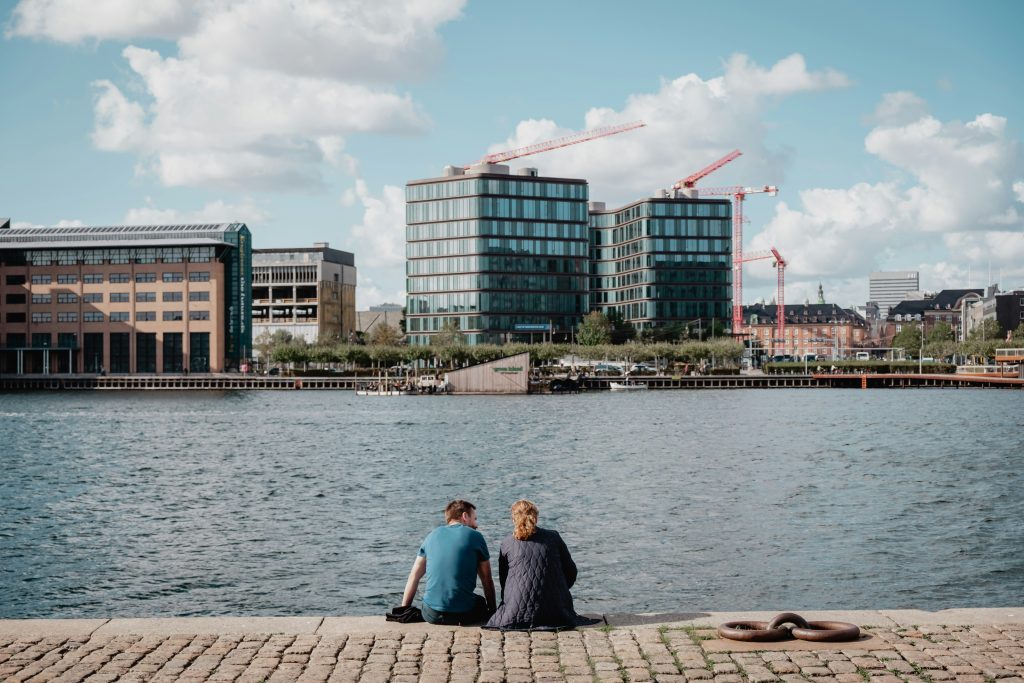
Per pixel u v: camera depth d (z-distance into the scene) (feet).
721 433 291.99
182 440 284.41
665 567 106.83
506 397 556.10
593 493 163.53
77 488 179.22
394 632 50.90
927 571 104.99
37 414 414.00
